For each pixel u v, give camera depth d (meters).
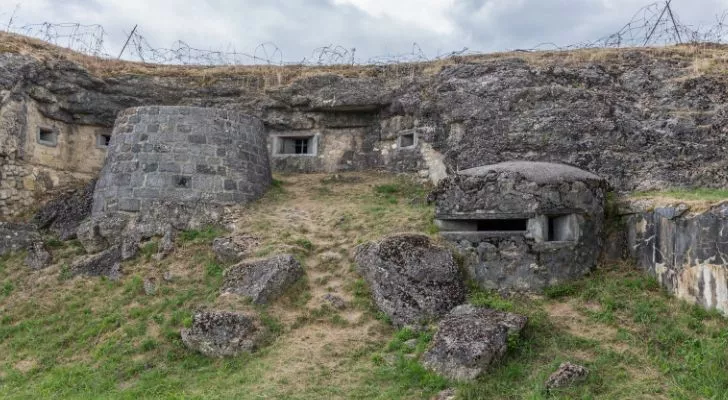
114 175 11.30
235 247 9.80
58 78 13.50
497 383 6.48
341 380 6.86
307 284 8.91
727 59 12.22
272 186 12.81
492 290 8.66
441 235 9.26
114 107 14.20
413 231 9.70
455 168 12.23
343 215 10.98
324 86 14.21
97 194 11.58
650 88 12.01
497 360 6.79
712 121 11.30
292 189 12.88
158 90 14.51
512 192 9.05
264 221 10.80
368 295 8.55
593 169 11.20
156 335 8.24
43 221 12.20
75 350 8.34
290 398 6.52
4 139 12.15
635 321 7.54
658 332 7.22
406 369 6.86
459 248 8.99
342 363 7.23
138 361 7.77
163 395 6.88
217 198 11.30
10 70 12.41
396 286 8.25
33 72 12.88
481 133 12.21
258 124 12.58
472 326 7.11
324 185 13.19
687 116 11.45
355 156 14.30
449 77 12.96
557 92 12.03
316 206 11.72
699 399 5.98
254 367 7.25
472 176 9.50
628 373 6.56
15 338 8.81
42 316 9.28
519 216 8.95
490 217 9.14
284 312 8.33
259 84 14.66
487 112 12.30
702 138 11.19
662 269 8.27
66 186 13.49
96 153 14.27
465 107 12.49
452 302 8.17
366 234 10.02
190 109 11.60
